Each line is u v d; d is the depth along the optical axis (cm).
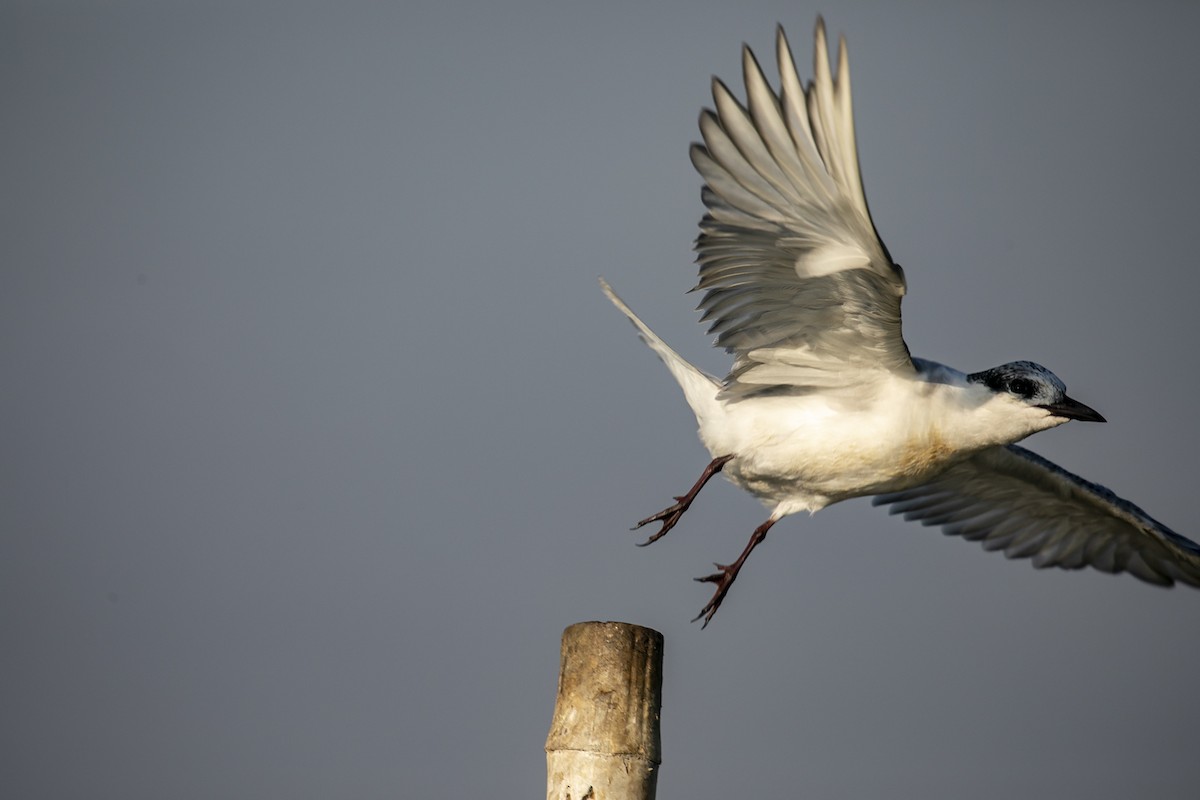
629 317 1373
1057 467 1453
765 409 1279
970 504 1548
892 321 1162
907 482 1293
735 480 1330
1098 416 1239
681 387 1341
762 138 1075
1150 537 1473
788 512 1323
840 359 1232
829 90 1029
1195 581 1506
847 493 1302
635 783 941
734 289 1196
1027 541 1562
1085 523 1512
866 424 1248
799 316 1199
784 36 1045
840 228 1091
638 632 966
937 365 1295
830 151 1044
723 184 1121
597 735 943
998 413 1248
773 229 1128
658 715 966
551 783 953
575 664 964
